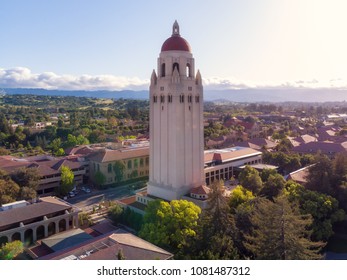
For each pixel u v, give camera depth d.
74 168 150.12
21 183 118.38
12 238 88.88
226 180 146.75
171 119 105.25
